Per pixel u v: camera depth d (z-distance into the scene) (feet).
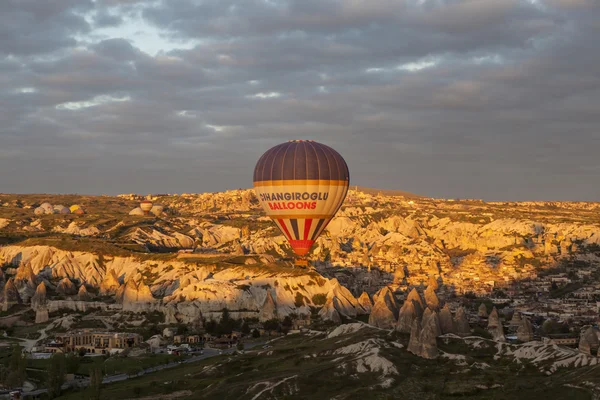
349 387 576.61
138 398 587.68
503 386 560.61
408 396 554.46
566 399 524.11
